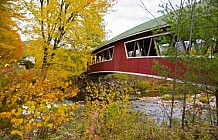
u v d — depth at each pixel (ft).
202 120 16.49
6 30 24.47
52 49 31.32
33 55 30.76
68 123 17.08
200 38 15.85
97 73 80.38
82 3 30.73
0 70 13.71
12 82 13.53
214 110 15.65
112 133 15.88
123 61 54.65
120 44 56.54
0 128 12.00
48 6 29.99
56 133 14.29
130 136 14.64
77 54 33.12
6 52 22.15
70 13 31.65
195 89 15.78
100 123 16.90
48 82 15.19
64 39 32.48
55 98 13.82
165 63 33.50
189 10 15.66
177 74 16.76
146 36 43.91
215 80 14.96
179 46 16.96
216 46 15.42
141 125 16.47
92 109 20.38
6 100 12.84
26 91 13.20
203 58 14.96
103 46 69.10
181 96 17.47
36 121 12.81
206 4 15.88
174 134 13.56
